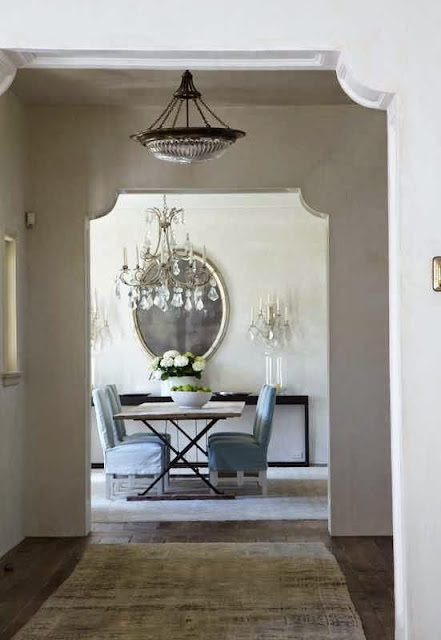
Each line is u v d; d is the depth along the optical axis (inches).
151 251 466.6
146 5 162.9
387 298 298.7
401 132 163.8
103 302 470.9
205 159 242.4
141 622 199.8
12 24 162.2
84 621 200.5
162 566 251.0
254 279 470.6
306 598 217.8
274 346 469.7
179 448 463.8
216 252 469.7
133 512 336.8
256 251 470.3
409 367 162.9
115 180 298.5
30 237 298.2
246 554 265.1
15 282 285.0
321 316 469.7
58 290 298.0
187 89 255.9
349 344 298.5
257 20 163.6
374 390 298.2
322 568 247.0
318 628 194.5
